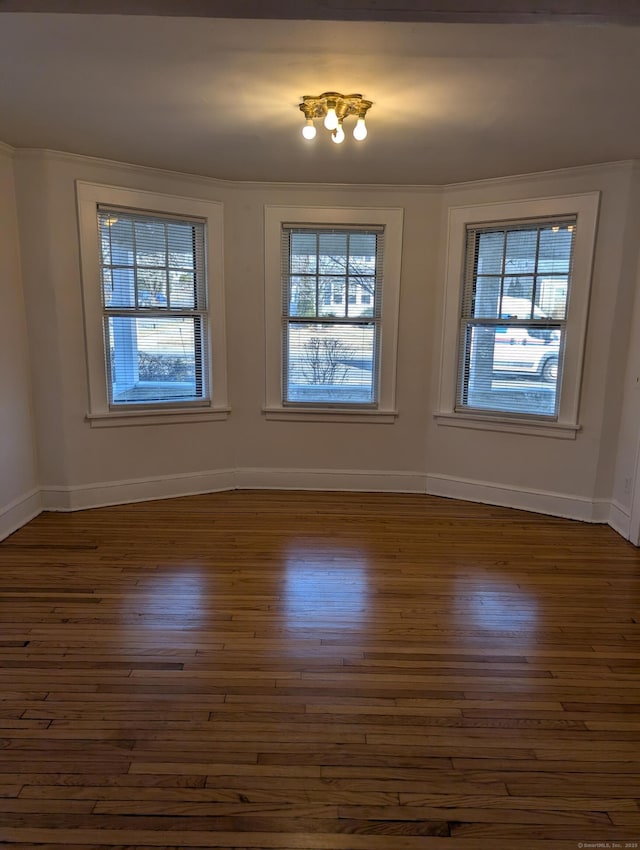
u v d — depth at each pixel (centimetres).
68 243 360
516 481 412
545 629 252
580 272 366
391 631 248
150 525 371
